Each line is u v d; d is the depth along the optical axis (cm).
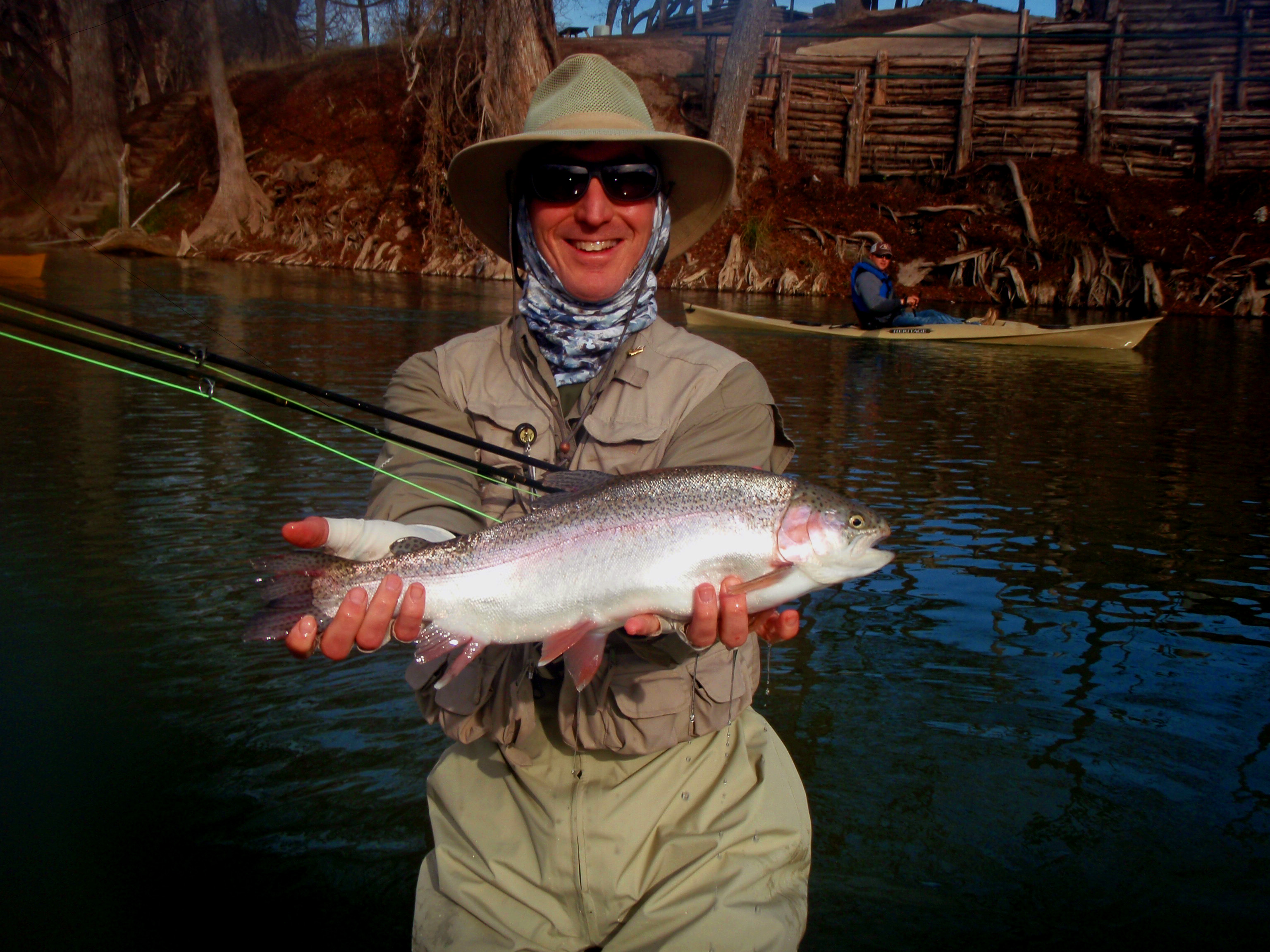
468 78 1052
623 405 117
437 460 117
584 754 110
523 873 108
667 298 863
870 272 617
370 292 783
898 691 162
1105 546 223
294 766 140
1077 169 940
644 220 117
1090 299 884
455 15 1055
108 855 121
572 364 119
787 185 1015
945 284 938
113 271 614
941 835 128
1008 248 924
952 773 140
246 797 133
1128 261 880
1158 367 517
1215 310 838
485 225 140
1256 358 559
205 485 243
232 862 121
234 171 1159
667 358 119
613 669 109
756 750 118
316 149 1212
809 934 111
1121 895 118
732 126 962
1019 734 149
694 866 106
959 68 989
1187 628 184
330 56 1343
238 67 1381
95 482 241
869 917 114
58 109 934
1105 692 161
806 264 958
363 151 1188
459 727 110
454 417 121
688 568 103
